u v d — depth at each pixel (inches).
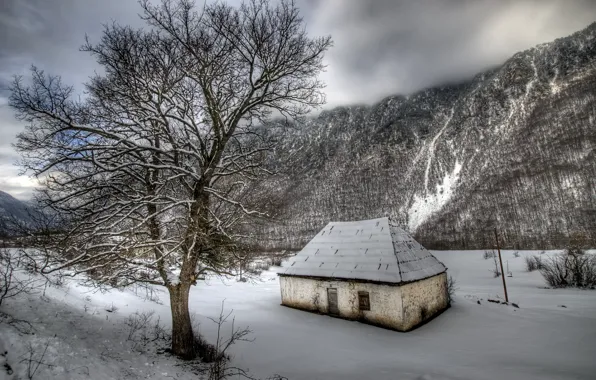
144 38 342.0
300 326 592.4
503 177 4731.8
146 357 351.6
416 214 5103.3
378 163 7249.0
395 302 563.2
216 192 366.3
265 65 369.1
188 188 382.3
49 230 324.5
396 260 603.5
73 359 258.8
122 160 374.0
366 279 598.2
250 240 470.9
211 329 547.2
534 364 390.6
